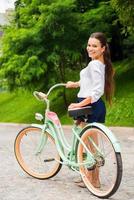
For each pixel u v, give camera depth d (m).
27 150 7.16
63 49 19.59
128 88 19.25
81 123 6.34
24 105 23.16
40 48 19.48
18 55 19.77
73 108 6.18
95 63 6.05
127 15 16.89
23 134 7.21
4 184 6.71
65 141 6.58
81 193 6.20
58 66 20.22
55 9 18.98
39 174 7.02
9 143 11.47
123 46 22.30
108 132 5.84
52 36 19.56
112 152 5.82
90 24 19.95
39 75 19.44
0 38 21.28
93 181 6.12
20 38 19.27
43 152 6.95
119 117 16.62
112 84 6.29
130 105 17.23
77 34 19.73
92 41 6.19
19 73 19.80
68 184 6.67
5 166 8.02
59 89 20.55
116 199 5.92
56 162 6.83
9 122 21.08
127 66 21.89
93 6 21.03
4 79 20.39
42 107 21.72
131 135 13.52
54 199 5.93
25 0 20.42
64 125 17.64
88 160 6.11
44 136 6.93
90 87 6.12
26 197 6.04
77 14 19.73
